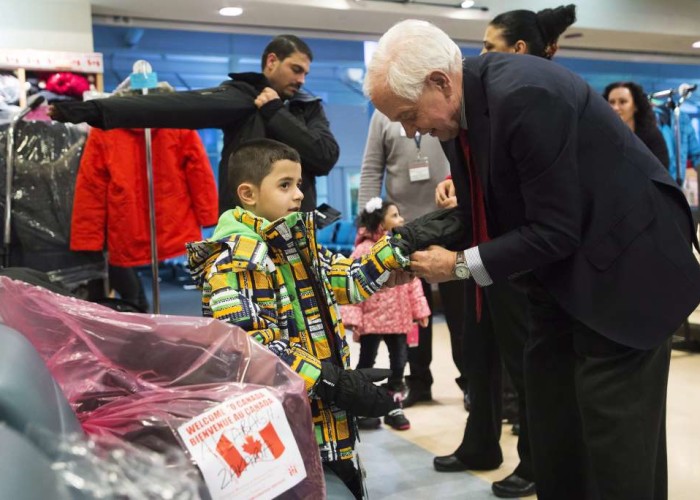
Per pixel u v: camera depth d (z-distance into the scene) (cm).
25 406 61
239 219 139
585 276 134
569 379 159
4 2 451
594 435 141
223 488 78
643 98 295
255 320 123
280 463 84
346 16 557
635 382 137
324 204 165
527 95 126
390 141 320
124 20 528
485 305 229
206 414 82
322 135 230
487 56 141
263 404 86
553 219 128
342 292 147
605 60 789
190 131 308
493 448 239
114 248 304
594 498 164
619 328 133
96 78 423
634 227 132
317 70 793
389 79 133
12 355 66
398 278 155
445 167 310
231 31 571
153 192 284
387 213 310
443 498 218
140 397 87
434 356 441
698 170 453
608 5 646
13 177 297
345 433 133
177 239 307
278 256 136
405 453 262
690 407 306
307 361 122
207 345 95
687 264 136
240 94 218
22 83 391
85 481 62
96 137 298
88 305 95
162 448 78
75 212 300
